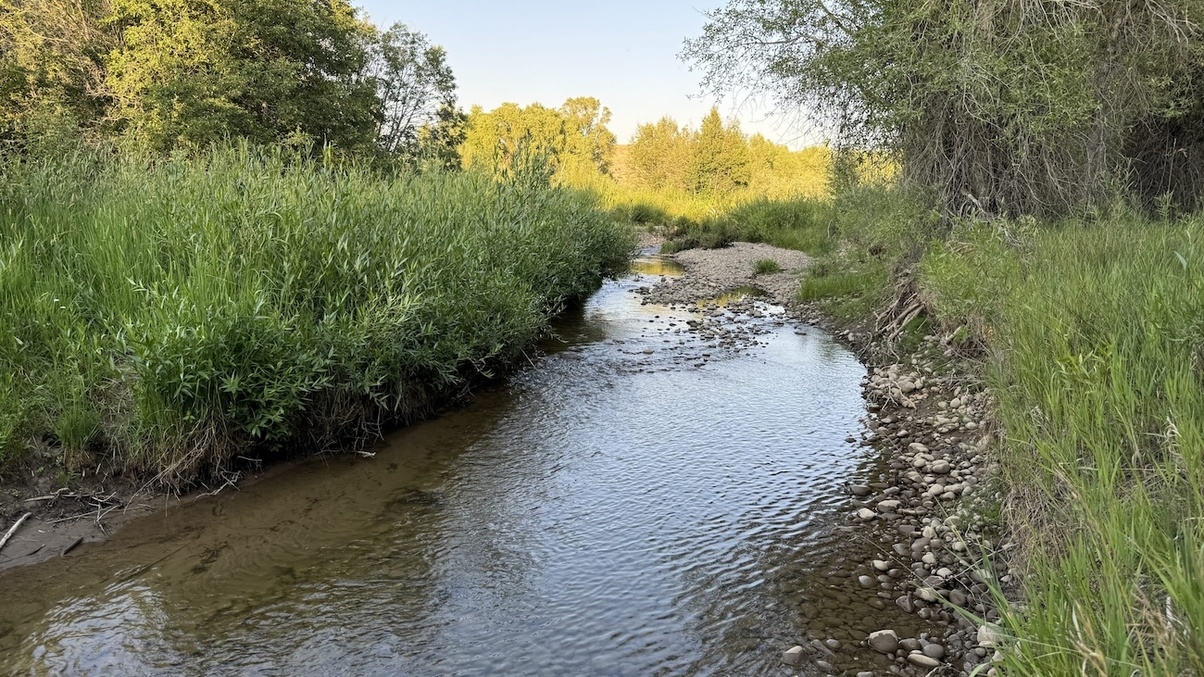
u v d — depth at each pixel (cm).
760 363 986
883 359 962
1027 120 823
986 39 834
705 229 3041
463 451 650
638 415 755
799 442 676
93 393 547
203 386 542
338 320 666
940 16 857
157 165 888
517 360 963
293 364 586
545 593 420
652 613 399
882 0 895
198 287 570
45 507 487
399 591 421
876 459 630
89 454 521
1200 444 247
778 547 473
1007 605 255
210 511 520
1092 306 429
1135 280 439
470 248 880
